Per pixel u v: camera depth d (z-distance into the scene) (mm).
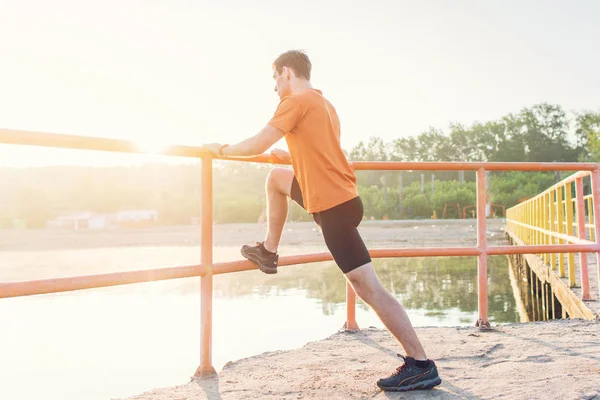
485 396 2703
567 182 6824
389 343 4047
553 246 4629
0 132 2361
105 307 9273
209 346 3295
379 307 2768
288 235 32844
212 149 3090
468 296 10805
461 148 89312
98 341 6395
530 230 13281
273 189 3256
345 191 2732
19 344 6281
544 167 4625
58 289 2553
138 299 10188
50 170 123312
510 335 4184
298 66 2893
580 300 5660
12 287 2422
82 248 28938
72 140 2584
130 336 6711
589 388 2732
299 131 2730
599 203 4793
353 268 2734
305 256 3693
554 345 3758
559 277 7699
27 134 2439
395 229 35656
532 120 87375
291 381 3102
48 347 6090
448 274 14922
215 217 60719
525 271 12695
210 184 3252
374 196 55438
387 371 3266
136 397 2875
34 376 4824
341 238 2729
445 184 58281
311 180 2736
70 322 7816
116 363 5277
